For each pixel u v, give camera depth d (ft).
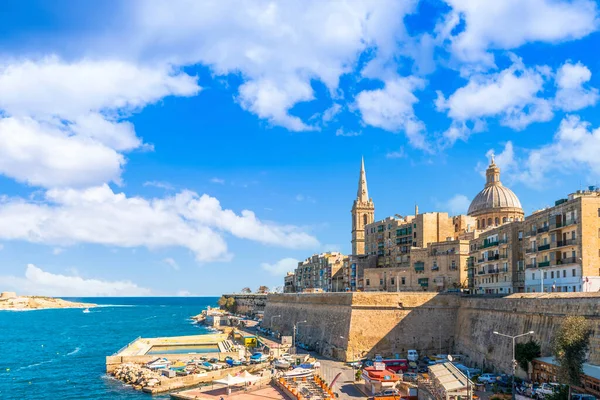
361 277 540.93
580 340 193.26
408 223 499.51
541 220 320.09
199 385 316.19
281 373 312.50
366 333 361.30
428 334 362.53
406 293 369.09
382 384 258.78
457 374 225.56
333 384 286.46
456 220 517.55
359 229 636.07
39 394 315.17
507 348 281.54
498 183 541.75
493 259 381.19
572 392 193.88
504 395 231.50
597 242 278.46
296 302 485.56
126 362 388.57
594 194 317.01
